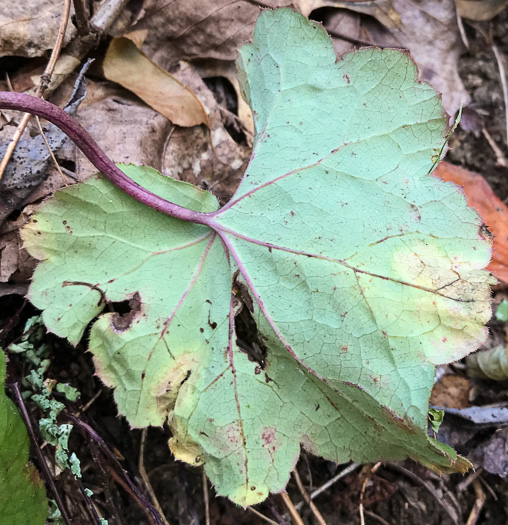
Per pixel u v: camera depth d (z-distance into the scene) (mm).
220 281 125
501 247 173
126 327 122
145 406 123
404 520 154
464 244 119
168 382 123
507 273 172
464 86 193
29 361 131
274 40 126
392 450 125
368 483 155
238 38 159
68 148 135
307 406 125
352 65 122
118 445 144
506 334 171
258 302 122
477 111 190
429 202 121
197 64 161
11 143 128
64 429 123
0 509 108
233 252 124
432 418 120
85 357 142
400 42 185
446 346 116
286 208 122
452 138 188
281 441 126
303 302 120
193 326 125
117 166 121
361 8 179
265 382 125
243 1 157
